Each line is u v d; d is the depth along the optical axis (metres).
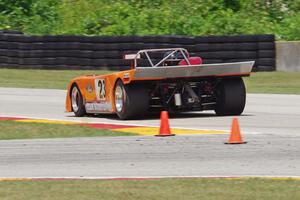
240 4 73.56
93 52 60.56
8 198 18.47
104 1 78.75
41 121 35.69
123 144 27.11
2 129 32.88
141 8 75.44
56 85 55.09
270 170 21.58
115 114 38.22
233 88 34.81
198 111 37.09
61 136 30.41
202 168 22.19
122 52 59.44
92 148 26.50
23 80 57.91
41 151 26.34
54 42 62.16
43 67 62.50
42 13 77.56
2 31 64.62
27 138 30.16
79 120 36.06
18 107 42.94
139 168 22.52
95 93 36.50
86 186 19.83
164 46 57.84
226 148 25.44
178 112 35.53
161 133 28.70
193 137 28.16
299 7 73.31
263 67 57.62
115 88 34.75
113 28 70.50
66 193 18.89
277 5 73.38
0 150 26.91
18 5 77.31
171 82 33.91
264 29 67.50
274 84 53.34
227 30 67.75
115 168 22.69
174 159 23.80
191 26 68.94
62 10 78.75
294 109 38.72
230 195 18.22
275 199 17.70
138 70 32.72
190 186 19.48
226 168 22.06
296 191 18.58
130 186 19.67
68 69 61.62
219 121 33.50
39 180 21.06
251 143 26.34
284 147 25.34
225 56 57.00
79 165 23.38
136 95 33.72
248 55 57.34
